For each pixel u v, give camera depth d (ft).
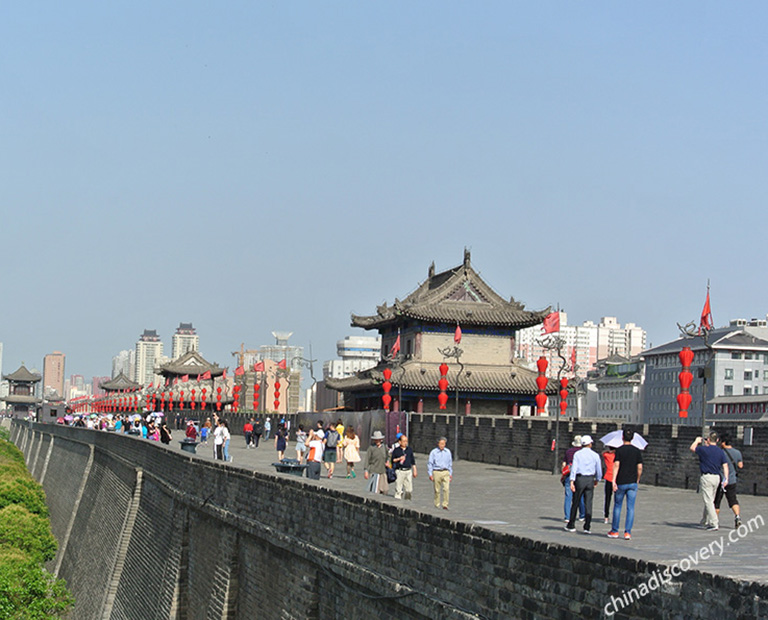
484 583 52.75
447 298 296.10
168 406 524.52
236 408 446.19
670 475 141.90
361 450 245.65
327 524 76.02
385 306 318.04
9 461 434.30
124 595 160.66
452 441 214.90
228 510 105.29
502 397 291.99
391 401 290.15
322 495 77.46
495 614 51.55
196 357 563.07
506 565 50.96
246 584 98.17
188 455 131.34
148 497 162.91
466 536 54.90
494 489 136.67
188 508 126.93
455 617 54.75
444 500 103.91
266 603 90.38
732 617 37.45
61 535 289.53
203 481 119.03
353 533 70.74
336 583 73.72
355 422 251.19
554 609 46.88
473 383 286.87
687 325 145.18
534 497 123.85
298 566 81.76
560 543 47.14
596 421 173.27
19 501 313.32
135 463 185.26
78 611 198.18
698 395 598.34
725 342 588.50
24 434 574.56
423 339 291.99
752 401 496.64
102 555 193.47
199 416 406.62
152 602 136.46
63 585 183.52
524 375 295.28
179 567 125.08
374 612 66.18
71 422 482.28
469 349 294.05
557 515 100.48
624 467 75.66
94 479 251.80
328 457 164.35
